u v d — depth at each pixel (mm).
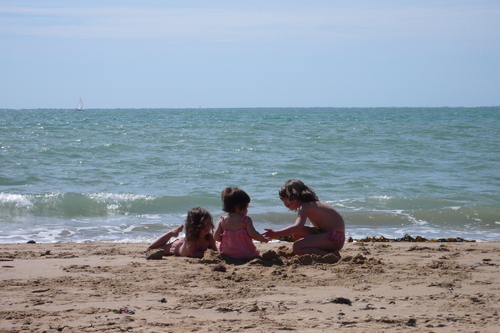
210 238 6289
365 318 3617
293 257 5664
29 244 7723
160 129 35094
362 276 5027
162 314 3707
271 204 12414
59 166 17594
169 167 17906
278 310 3830
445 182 15609
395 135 29703
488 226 10688
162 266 5469
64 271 5223
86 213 11508
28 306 3896
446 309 3879
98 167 17578
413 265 5652
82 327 3359
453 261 6031
